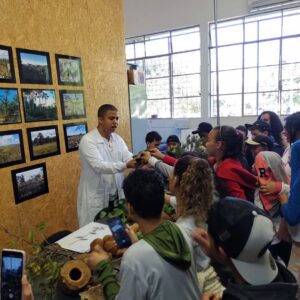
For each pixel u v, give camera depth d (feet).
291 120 5.75
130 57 32.30
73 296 3.86
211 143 5.94
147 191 3.34
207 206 3.90
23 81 8.76
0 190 8.19
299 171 4.89
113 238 4.38
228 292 2.42
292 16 24.30
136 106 14.62
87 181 8.62
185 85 29.99
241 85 27.40
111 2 12.30
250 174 5.84
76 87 10.75
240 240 2.46
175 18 28.09
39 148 9.37
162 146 12.16
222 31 27.07
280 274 2.64
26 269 4.04
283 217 5.38
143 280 2.98
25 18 8.82
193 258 3.42
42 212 9.51
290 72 25.23
